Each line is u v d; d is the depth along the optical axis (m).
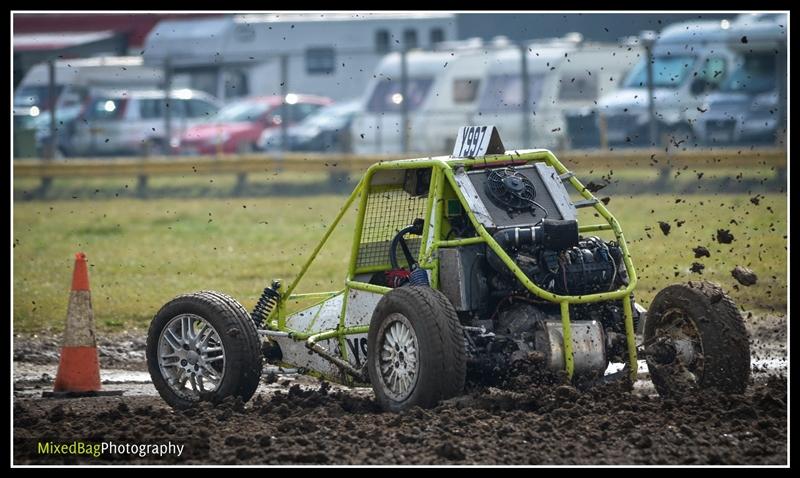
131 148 126.00
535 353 28.91
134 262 64.31
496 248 29.66
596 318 30.86
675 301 30.52
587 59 115.81
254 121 129.50
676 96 111.94
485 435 27.03
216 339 32.19
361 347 31.67
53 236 76.25
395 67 119.50
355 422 28.80
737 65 112.62
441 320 28.50
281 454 26.12
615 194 88.94
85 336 36.47
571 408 28.62
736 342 29.78
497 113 113.69
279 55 101.38
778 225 71.50
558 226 29.83
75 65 135.88
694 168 92.88
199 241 72.44
